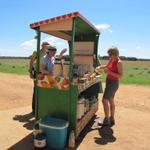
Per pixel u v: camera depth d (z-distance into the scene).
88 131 3.37
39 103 2.99
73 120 2.83
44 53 3.34
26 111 4.21
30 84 7.70
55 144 2.64
